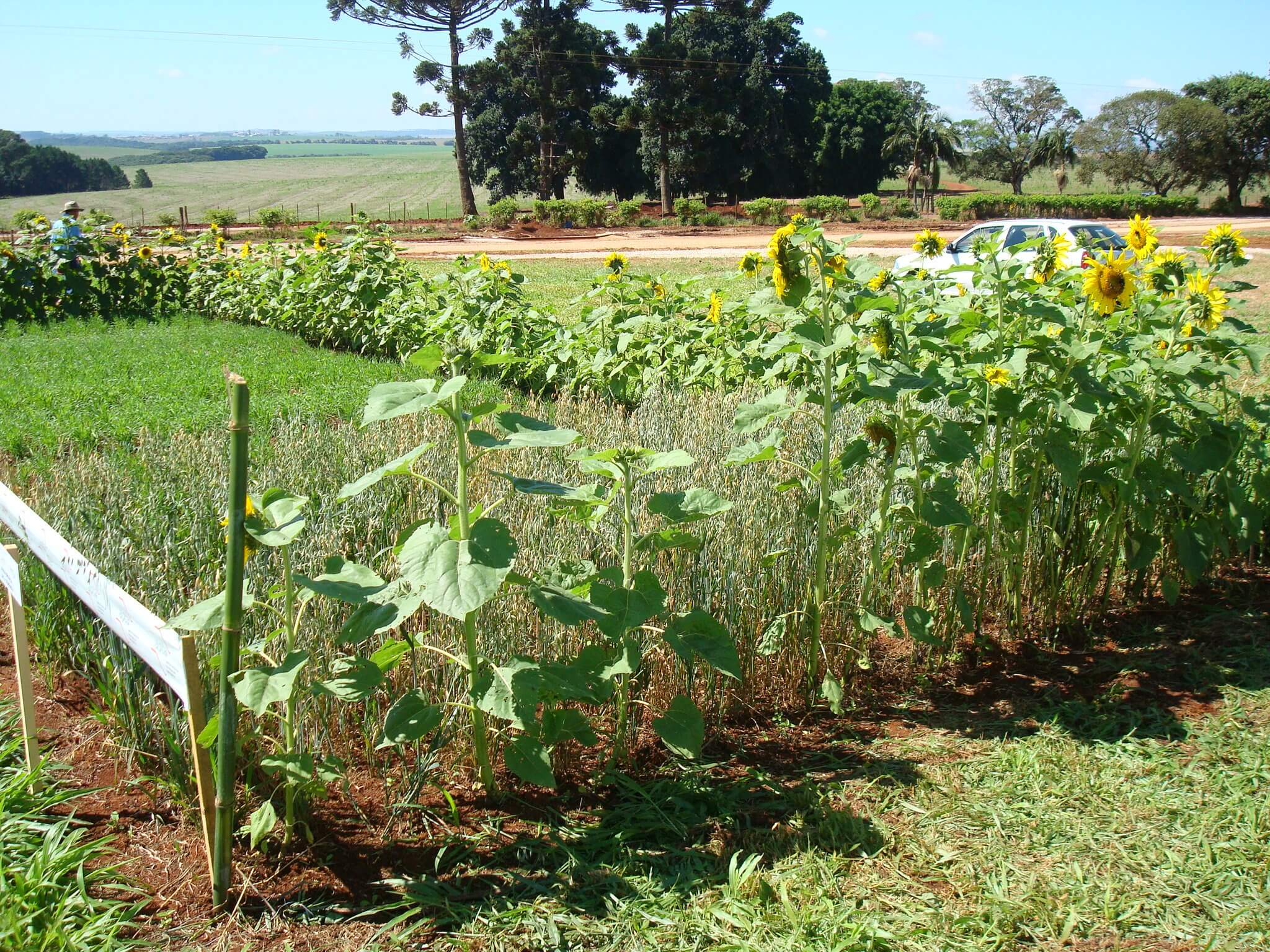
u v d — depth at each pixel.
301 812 2.88
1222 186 54.62
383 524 4.22
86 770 3.24
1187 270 4.63
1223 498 4.64
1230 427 4.41
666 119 47.16
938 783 3.17
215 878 2.55
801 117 55.03
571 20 48.03
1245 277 17.33
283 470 5.10
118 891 2.61
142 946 2.42
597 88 50.41
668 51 47.16
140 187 89.69
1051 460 3.91
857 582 4.08
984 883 2.66
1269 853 2.75
